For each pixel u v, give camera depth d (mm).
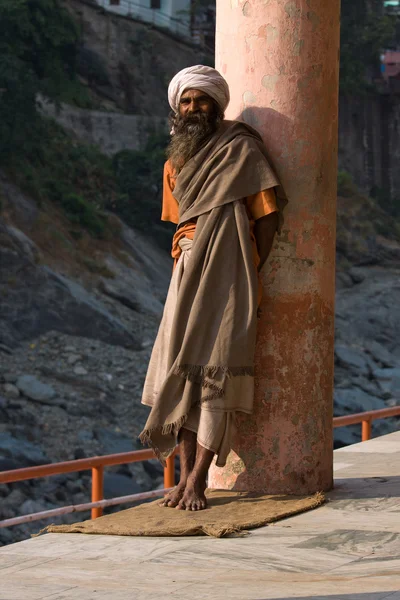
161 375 5707
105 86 55469
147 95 56719
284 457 5781
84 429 29328
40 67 46781
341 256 53469
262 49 5895
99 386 32531
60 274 38344
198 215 5551
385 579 3850
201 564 4258
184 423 5477
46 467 6035
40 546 4734
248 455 5812
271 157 5852
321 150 5918
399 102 67375
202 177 5562
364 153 66250
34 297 35312
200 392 5410
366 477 6531
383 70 73500
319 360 5867
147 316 39062
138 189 47125
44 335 34938
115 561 4363
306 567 4152
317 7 5887
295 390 5777
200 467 5426
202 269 5488
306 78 5859
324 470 5922
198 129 5621
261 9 5898
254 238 5613
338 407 36750
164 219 5953
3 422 28453
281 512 5223
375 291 50438
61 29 46062
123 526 5008
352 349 44594
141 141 52719
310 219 5844
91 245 41906
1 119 42000
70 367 33312
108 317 36375
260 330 5773
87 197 45312
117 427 30422
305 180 5844
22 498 24422
